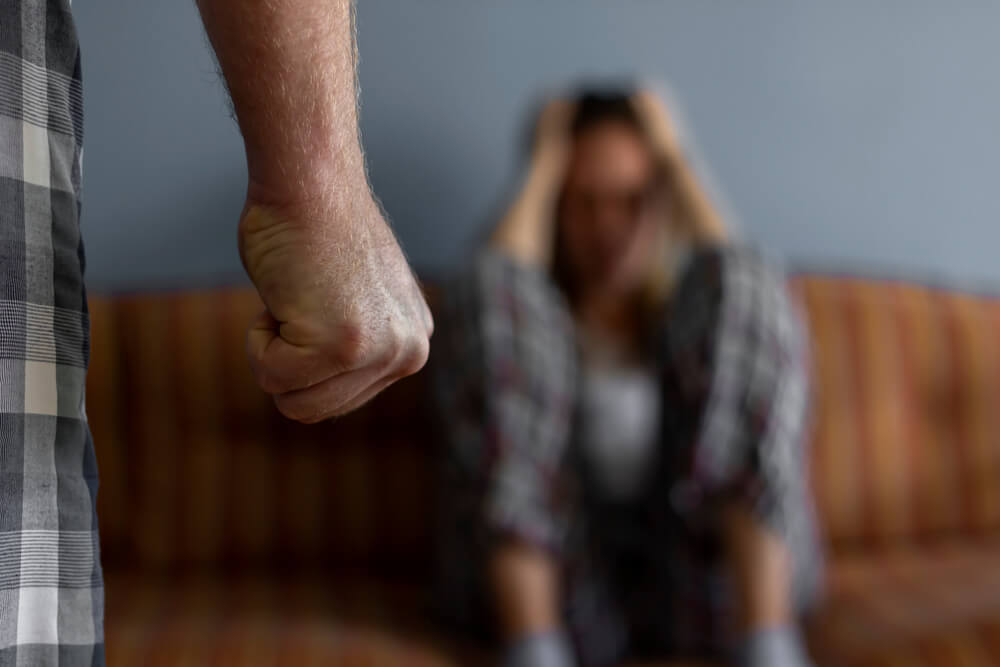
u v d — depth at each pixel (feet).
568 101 4.80
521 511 3.71
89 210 5.32
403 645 3.76
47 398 1.44
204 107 5.39
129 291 5.07
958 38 5.92
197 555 4.79
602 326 4.67
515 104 5.62
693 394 3.85
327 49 1.35
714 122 5.78
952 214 5.95
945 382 5.32
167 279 5.38
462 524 3.89
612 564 4.14
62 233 1.46
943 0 5.90
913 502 5.21
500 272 4.09
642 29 5.71
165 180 5.38
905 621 3.88
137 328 4.87
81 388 1.48
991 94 5.95
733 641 3.79
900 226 5.91
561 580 3.89
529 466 3.77
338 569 4.90
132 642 3.59
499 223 4.54
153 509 4.78
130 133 5.35
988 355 5.35
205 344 4.87
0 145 1.40
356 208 1.43
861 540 5.16
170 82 5.37
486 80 5.60
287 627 3.84
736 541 3.77
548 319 4.01
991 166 5.97
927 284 5.61
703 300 3.98
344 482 4.92
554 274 4.77
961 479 5.25
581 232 4.66
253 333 1.47
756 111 5.80
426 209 5.56
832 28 5.84
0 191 1.39
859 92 5.87
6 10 1.42
